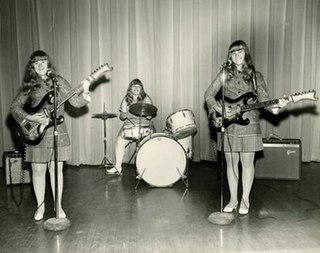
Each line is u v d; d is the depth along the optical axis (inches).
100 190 180.4
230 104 134.7
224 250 112.7
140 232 127.6
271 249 112.8
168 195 171.2
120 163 212.2
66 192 177.3
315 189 177.2
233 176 143.5
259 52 226.5
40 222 137.8
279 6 223.8
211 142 233.8
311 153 235.1
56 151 126.6
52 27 231.6
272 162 194.2
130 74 230.5
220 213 138.5
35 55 129.6
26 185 190.9
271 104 130.0
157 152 179.5
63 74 233.5
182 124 180.2
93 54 229.5
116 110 233.3
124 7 229.0
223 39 228.4
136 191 178.2
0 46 233.0
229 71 135.1
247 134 134.3
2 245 118.7
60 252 113.1
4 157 190.4
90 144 235.8
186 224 134.5
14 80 233.9
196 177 202.5
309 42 224.1
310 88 227.1
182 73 231.8
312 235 123.3
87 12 229.6
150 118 200.1
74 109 232.5
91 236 124.8
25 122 129.3
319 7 224.4
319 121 232.4
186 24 228.7
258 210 147.9
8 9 230.8
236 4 224.8
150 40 230.8
